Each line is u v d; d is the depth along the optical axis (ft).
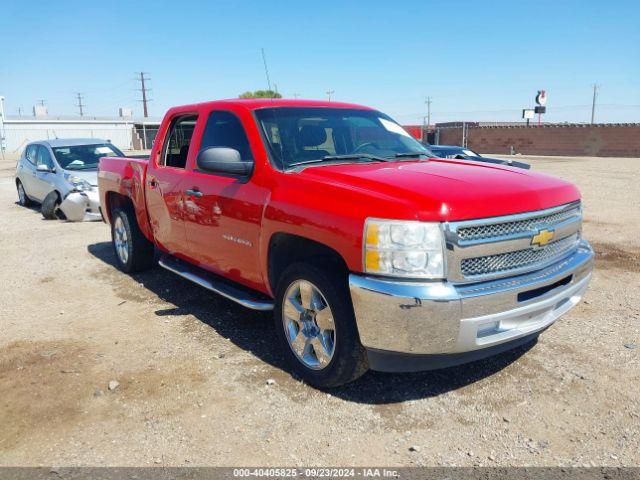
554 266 12.44
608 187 52.60
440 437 11.02
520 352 14.60
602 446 10.63
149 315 17.93
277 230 13.07
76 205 35.22
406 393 12.70
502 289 11.07
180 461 10.43
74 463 10.44
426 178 12.21
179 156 18.76
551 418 11.59
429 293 10.55
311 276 12.25
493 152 144.46
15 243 29.37
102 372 13.98
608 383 12.93
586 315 17.13
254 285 14.83
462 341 10.84
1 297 20.26
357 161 14.62
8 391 13.12
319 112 16.07
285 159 14.06
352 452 10.61
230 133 15.56
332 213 11.70
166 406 12.34
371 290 10.87
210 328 16.70
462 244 10.77
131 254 22.02
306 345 12.98
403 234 10.66
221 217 15.10
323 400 12.45
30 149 43.32
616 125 122.62
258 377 13.53
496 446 10.70
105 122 210.79
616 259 23.84
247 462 10.37
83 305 19.13
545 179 13.23
